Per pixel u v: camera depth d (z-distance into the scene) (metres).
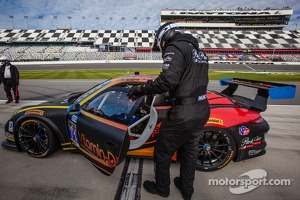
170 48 1.21
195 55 1.27
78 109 1.77
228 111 1.90
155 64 26.00
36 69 19.75
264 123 1.95
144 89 1.29
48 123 1.94
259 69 20.53
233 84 2.66
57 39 40.56
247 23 50.94
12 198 1.54
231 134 1.84
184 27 52.09
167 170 1.45
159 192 1.51
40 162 2.03
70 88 7.00
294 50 36.03
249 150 1.91
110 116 1.72
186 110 1.26
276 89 1.85
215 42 39.97
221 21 51.22
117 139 1.37
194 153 1.44
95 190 1.64
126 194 1.60
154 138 1.87
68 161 2.05
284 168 1.99
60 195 1.58
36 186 1.67
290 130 3.03
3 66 4.46
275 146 2.47
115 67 22.39
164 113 1.84
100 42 40.62
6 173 1.84
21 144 2.09
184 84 1.25
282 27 50.62
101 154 1.51
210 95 2.30
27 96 5.55
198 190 1.67
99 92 1.96
